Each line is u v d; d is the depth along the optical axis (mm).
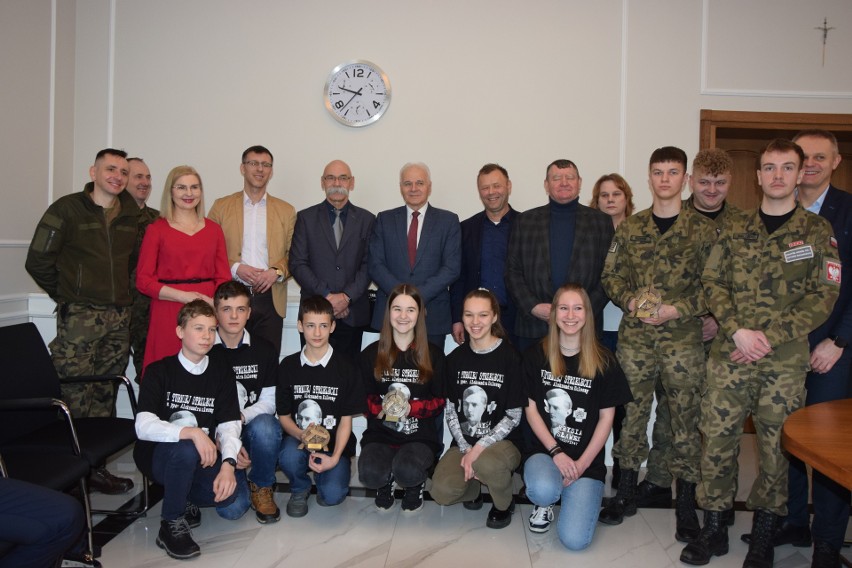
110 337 3117
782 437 1645
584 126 4191
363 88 4195
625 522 2662
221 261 3076
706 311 2533
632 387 2627
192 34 4215
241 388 2652
